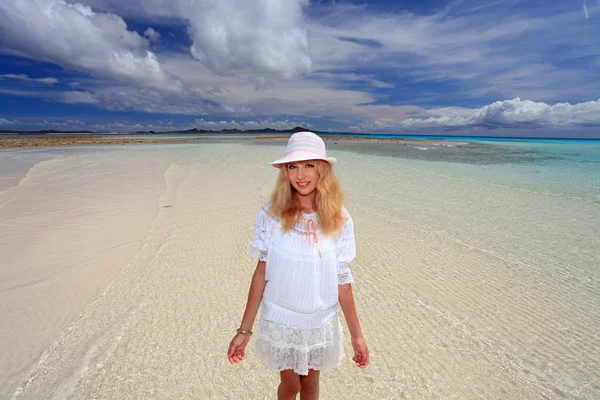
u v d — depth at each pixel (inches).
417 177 438.0
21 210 259.0
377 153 858.1
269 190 333.1
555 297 143.6
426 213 263.4
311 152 63.4
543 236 214.4
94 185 355.9
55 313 129.4
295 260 65.6
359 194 327.3
